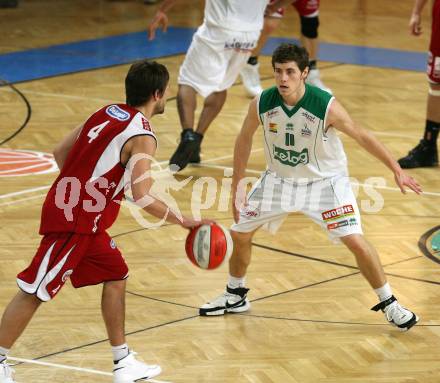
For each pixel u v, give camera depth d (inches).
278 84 515.5
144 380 481.1
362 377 486.0
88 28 1565.0
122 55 1360.7
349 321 558.6
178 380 483.2
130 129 459.8
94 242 466.6
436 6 848.9
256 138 970.1
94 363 505.0
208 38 845.2
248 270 637.3
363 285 612.4
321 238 698.8
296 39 1473.9
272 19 1093.1
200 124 868.6
